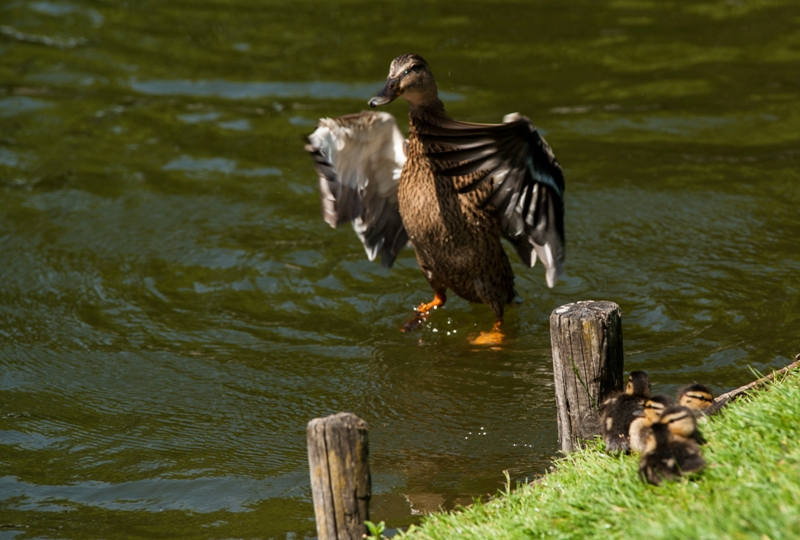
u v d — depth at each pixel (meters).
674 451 6.44
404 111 20.42
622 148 17.84
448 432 9.94
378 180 12.57
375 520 8.42
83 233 15.56
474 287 12.30
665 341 11.58
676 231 14.65
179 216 16.11
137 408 10.92
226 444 10.10
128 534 8.57
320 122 11.52
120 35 24.66
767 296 12.49
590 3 26.31
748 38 23.23
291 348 12.15
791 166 16.66
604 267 13.78
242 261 14.60
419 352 11.91
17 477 9.62
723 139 18.02
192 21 25.67
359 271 14.30
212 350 12.19
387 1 26.95
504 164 10.54
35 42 24.06
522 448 9.48
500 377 11.07
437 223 11.84
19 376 11.68
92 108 20.58
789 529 5.37
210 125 19.70
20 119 20.00
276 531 8.48
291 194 16.89
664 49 22.78
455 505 8.54
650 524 5.76
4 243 15.22
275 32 24.77
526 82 21.14
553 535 6.31
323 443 6.61
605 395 8.14
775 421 6.78
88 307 13.40
